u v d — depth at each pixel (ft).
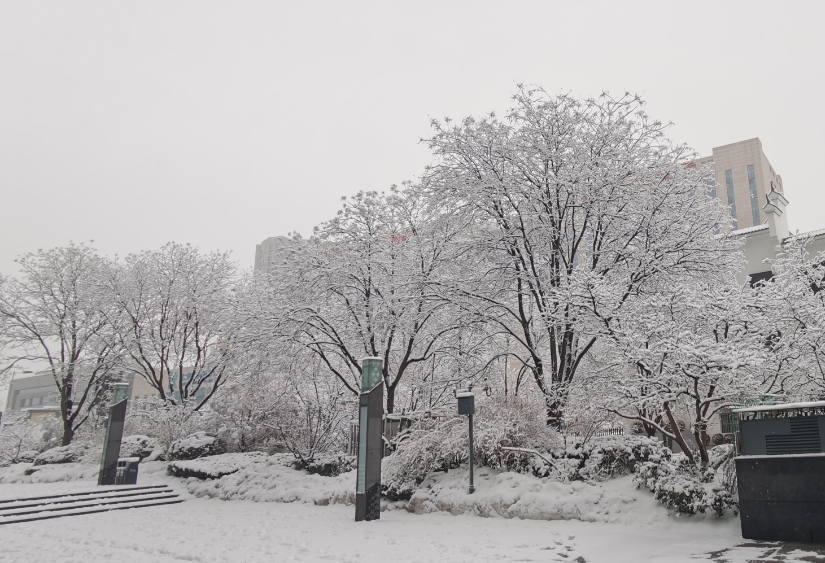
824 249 69.77
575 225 58.90
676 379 37.76
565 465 41.06
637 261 53.16
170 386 94.07
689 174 57.16
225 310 80.43
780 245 70.79
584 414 43.62
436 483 45.11
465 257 59.77
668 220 52.21
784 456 29.25
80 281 94.38
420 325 61.21
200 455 76.48
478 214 58.23
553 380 51.57
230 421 77.61
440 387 66.23
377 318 60.95
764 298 41.57
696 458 38.63
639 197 54.08
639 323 39.91
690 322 42.01
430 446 46.98
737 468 30.40
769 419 30.40
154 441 87.40
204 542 34.83
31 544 35.88
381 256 63.41
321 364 70.95
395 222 65.16
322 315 62.64
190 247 97.04
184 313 95.09
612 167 53.06
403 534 34.96
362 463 42.24
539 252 57.47
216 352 79.25
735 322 40.63
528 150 55.01
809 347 40.40
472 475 41.86
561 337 54.85
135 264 94.17
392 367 71.46
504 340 68.69
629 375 44.34
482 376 61.62
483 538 32.45
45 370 94.84
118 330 91.66
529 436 44.75
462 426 46.50
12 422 114.01
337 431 72.74
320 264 62.39
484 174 56.34
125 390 70.85
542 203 54.90
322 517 44.34
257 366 63.67
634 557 26.05
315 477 59.41
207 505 56.24
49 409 190.60
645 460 39.14
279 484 59.11
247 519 45.01
